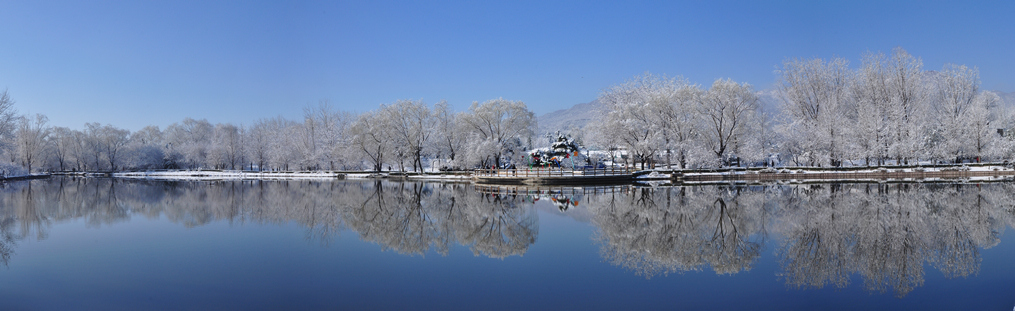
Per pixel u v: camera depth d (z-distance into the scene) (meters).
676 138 54.53
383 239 19.66
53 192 46.31
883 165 53.50
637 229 21.48
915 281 13.00
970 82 57.41
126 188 52.66
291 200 36.91
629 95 59.34
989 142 54.59
